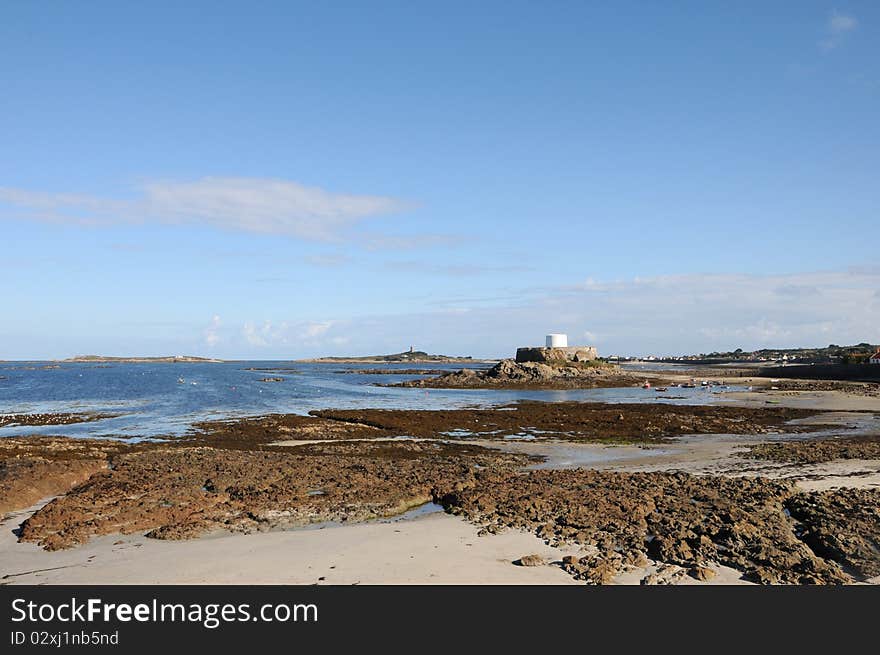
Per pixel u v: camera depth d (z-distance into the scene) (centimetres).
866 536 1452
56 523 1625
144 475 2170
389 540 1497
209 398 6838
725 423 4109
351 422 4328
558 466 2595
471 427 3988
